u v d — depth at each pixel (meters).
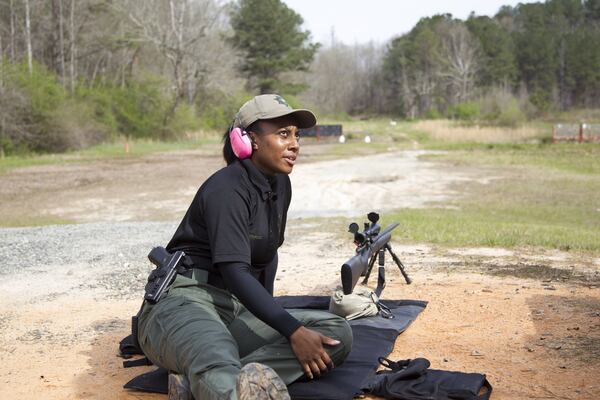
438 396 3.53
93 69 57.62
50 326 5.60
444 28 118.31
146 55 59.09
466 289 6.33
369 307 5.12
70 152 37.59
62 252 9.47
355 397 3.63
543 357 4.33
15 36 48.47
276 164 3.56
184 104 52.00
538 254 8.33
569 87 116.19
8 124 34.88
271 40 76.56
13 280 7.65
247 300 3.29
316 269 7.71
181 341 3.25
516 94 107.06
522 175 23.47
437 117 97.12
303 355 3.29
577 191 18.91
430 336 4.83
